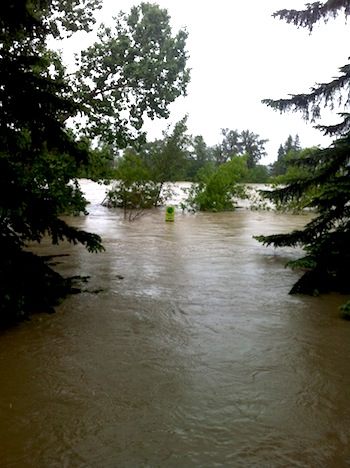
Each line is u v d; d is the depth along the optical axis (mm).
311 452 3143
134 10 18578
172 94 18594
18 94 5133
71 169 8664
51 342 5012
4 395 3846
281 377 4289
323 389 4070
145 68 17141
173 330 5477
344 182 7742
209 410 3654
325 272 7355
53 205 5891
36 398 3799
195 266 9109
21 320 5512
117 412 3596
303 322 5891
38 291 5977
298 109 8719
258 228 15594
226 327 5633
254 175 48844
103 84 17562
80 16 15758
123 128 17328
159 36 18625
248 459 3045
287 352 4887
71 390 3945
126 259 9602
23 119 5238
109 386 4027
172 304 6527
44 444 3174
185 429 3377
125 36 17641
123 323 5676
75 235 5988
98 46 17219
